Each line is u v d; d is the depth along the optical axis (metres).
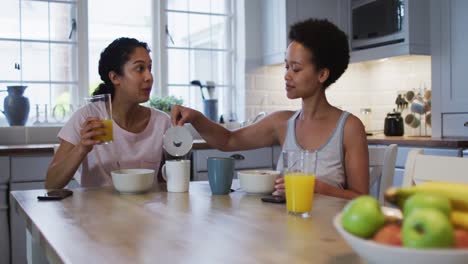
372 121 3.99
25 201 1.26
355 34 3.59
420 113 3.46
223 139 1.83
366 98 4.04
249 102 3.80
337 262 0.71
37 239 0.97
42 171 2.67
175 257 0.74
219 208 1.15
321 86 1.67
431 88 3.12
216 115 3.67
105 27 3.51
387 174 1.58
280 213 1.08
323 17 3.59
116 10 3.54
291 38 1.67
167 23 3.71
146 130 1.80
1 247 2.54
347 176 1.60
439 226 0.50
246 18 3.79
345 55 1.68
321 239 0.84
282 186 1.28
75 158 1.50
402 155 2.92
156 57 3.67
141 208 1.15
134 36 3.62
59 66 3.35
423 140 2.77
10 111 3.05
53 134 3.17
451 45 2.96
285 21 3.48
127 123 1.80
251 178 1.35
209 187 1.52
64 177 1.52
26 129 3.08
